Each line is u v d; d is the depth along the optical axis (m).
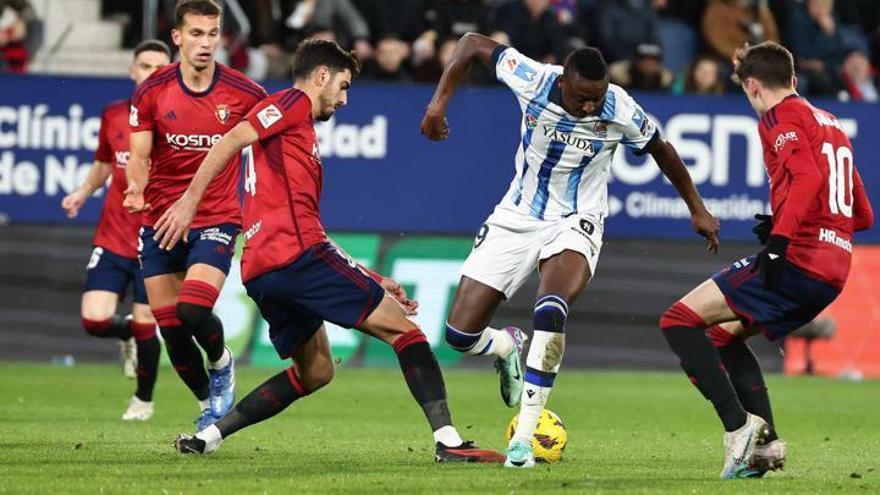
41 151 53.12
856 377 55.88
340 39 62.97
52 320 53.81
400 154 54.16
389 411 40.97
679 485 23.64
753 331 26.70
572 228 27.28
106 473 24.39
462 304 28.17
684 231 54.91
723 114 54.62
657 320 55.09
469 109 54.22
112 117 38.75
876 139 55.66
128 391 45.34
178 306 30.58
